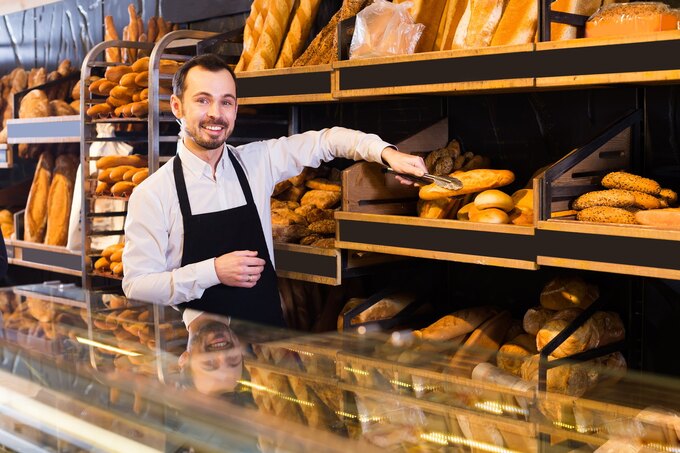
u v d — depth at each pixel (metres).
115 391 1.17
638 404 1.01
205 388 1.14
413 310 2.59
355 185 2.39
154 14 4.02
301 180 2.92
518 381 1.12
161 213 2.38
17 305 1.69
